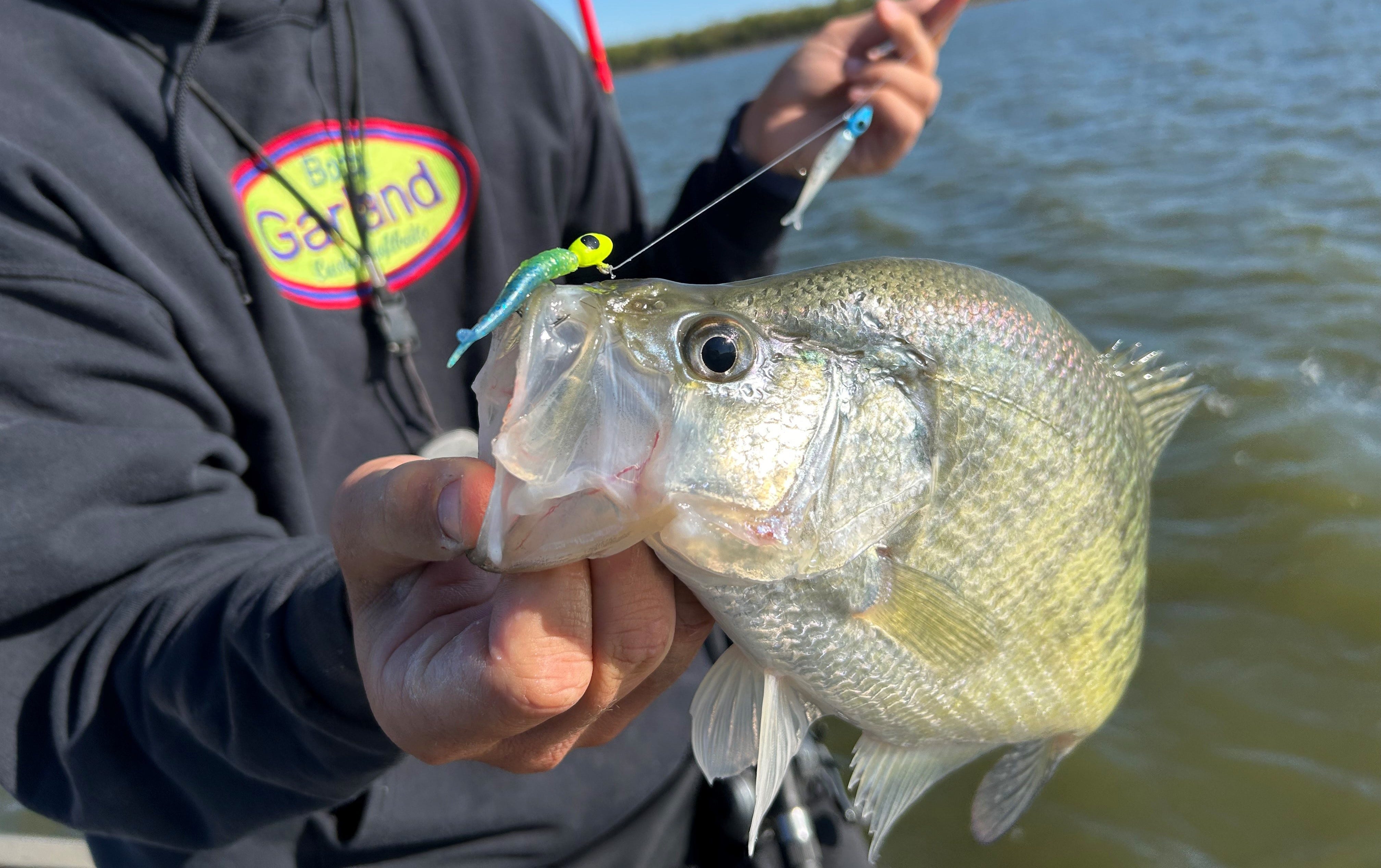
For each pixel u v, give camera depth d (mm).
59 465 235
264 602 212
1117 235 1315
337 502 189
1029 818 537
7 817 516
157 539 249
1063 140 1992
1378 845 495
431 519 174
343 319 327
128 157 278
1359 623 622
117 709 237
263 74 312
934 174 1906
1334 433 790
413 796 292
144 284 270
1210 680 603
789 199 381
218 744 224
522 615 177
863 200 1786
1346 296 1008
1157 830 522
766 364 218
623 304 207
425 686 179
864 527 230
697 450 205
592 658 188
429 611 188
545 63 378
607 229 416
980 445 244
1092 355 270
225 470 282
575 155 396
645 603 191
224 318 290
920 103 362
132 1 287
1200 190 1466
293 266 318
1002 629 257
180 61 294
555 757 208
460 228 353
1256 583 666
